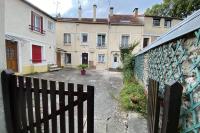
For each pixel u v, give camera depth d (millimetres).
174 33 2600
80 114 2373
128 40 19266
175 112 1691
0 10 2270
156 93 2260
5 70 2463
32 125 2576
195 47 1812
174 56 2455
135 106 4574
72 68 18219
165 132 1751
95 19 20203
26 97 2527
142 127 3578
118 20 20484
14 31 9492
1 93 2484
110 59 19484
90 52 19438
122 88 7406
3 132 2564
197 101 1726
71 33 19094
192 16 2330
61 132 2488
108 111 4547
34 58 12289
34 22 11930
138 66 8695
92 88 2271
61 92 2359
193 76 1846
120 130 3443
